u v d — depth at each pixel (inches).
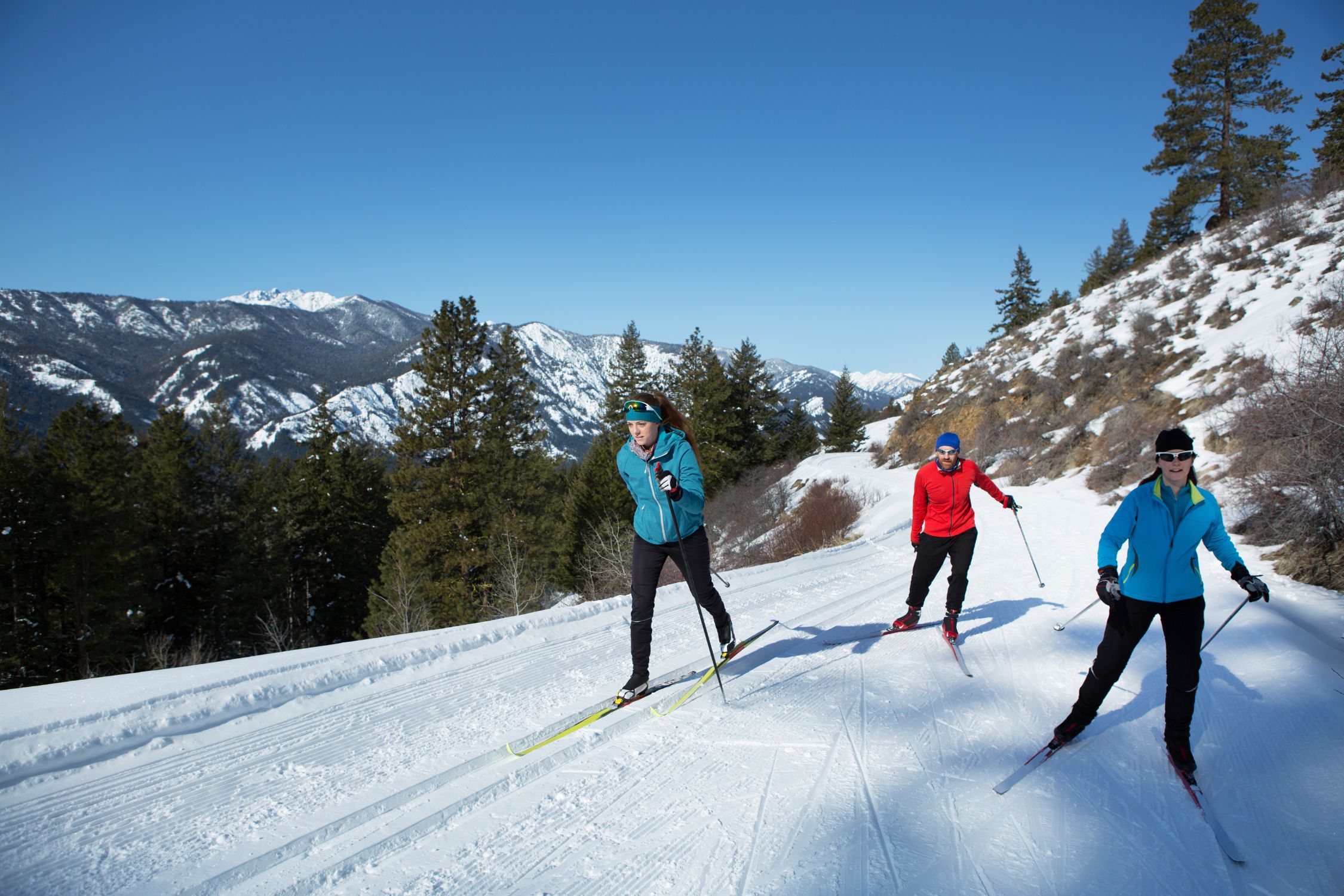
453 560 1043.3
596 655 198.8
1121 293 1087.6
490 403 1213.1
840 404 1768.0
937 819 110.3
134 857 94.0
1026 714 157.3
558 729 144.6
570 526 1085.1
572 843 101.9
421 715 149.1
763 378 1777.8
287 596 1449.3
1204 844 103.7
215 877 89.7
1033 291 2223.2
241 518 1385.3
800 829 106.3
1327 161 1005.2
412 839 102.7
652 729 146.6
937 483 210.7
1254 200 1128.8
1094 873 95.6
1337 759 127.7
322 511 1627.7
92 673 951.0
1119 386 802.8
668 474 146.6
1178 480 125.6
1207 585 283.0
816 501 897.5
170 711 134.4
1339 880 93.8
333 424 1680.6
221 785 115.3
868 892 90.1
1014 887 91.9
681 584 301.6
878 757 133.4
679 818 109.3
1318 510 299.0
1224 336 713.6
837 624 247.0
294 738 135.0
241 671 154.1
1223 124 1226.6
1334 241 757.3
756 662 197.8
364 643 185.8
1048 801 116.6
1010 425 952.3
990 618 250.1
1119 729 148.3
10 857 92.8
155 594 1198.3
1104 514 504.4
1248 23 1174.3
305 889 89.5
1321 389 309.7
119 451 1197.1
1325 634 212.7
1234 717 150.3
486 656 191.5
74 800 108.2
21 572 914.7
